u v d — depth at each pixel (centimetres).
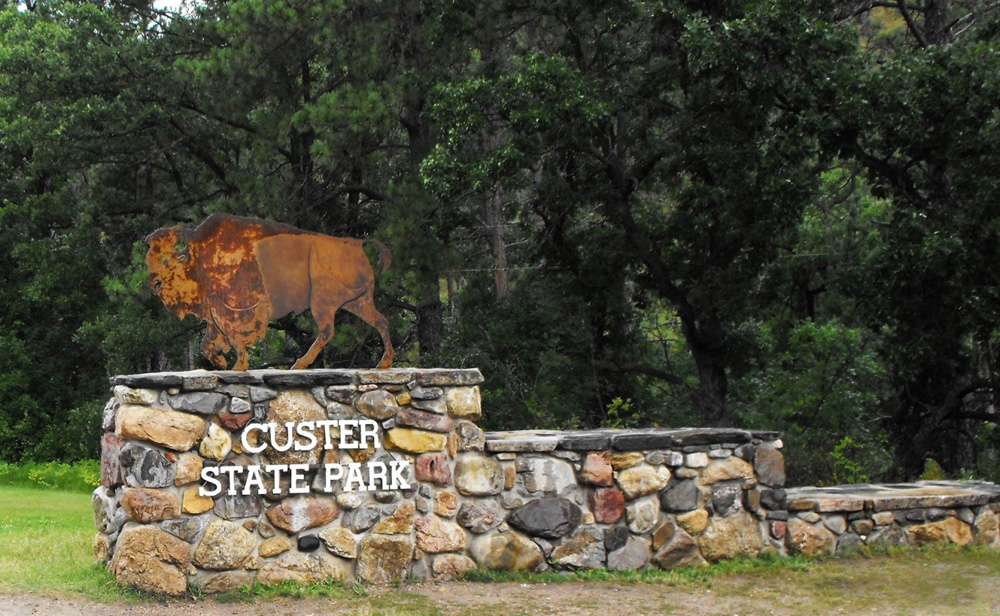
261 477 735
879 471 1805
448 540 779
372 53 1791
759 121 1598
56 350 2389
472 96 1623
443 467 783
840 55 1523
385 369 796
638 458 822
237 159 2105
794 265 2053
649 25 1747
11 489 1587
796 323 2134
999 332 1677
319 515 748
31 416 2323
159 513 707
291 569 738
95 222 2273
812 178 1565
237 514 727
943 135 1494
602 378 2000
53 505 1324
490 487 793
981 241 1443
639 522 816
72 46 1931
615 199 1808
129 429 705
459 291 2094
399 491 771
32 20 2211
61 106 1916
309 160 1914
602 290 1961
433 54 1805
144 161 2105
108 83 1955
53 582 727
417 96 1800
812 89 1485
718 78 1670
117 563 719
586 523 808
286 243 798
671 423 2094
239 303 780
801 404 1823
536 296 1922
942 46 1612
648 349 2294
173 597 703
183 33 2008
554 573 795
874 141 1578
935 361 1623
